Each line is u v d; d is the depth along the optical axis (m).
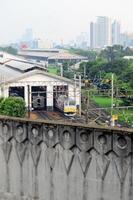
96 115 59.56
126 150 11.84
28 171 14.01
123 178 12.01
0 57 140.38
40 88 66.62
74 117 58.28
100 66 114.94
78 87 67.19
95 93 84.19
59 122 13.21
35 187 13.91
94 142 12.45
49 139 13.39
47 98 66.56
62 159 13.19
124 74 95.94
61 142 13.14
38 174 13.79
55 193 13.47
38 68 79.00
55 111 65.75
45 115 61.47
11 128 14.25
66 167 13.12
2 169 14.68
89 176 12.68
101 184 12.46
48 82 66.19
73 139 12.87
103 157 12.33
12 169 14.41
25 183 14.14
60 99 63.78
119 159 12.02
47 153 13.51
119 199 12.14
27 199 14.12
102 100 81.75
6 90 64.31
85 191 12.81
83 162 12.74
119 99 72.38
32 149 13.84
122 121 55.38
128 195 11.95
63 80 66.44
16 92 66.44
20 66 84.56
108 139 12.17
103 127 12.25
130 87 79.50
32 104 65.06
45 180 13.64
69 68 138.00
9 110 46.47
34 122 13.63
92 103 74.81
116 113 59.94
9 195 14.54
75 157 12.90
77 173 12.91
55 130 13.21
